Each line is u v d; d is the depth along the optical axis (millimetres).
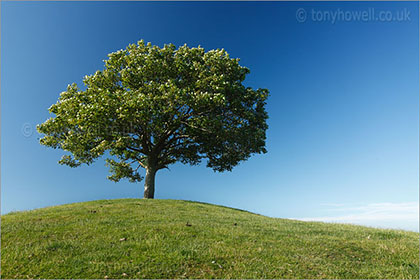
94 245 8703
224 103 19531
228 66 21672
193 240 9359
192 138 22734
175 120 20859
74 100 19344
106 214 13172
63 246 8570
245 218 14562
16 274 7016
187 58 22250
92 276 6902
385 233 11656
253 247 9039
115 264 7453
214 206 19250
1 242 9008
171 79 19922
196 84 20094
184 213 14375
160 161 24359
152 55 21391
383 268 7969
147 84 20375
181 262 7617
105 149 20156
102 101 17828
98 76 20859
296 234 10961
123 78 20750
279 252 8766
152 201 18172
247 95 23266
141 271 7152
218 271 7328
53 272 7090
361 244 9805
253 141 22156
